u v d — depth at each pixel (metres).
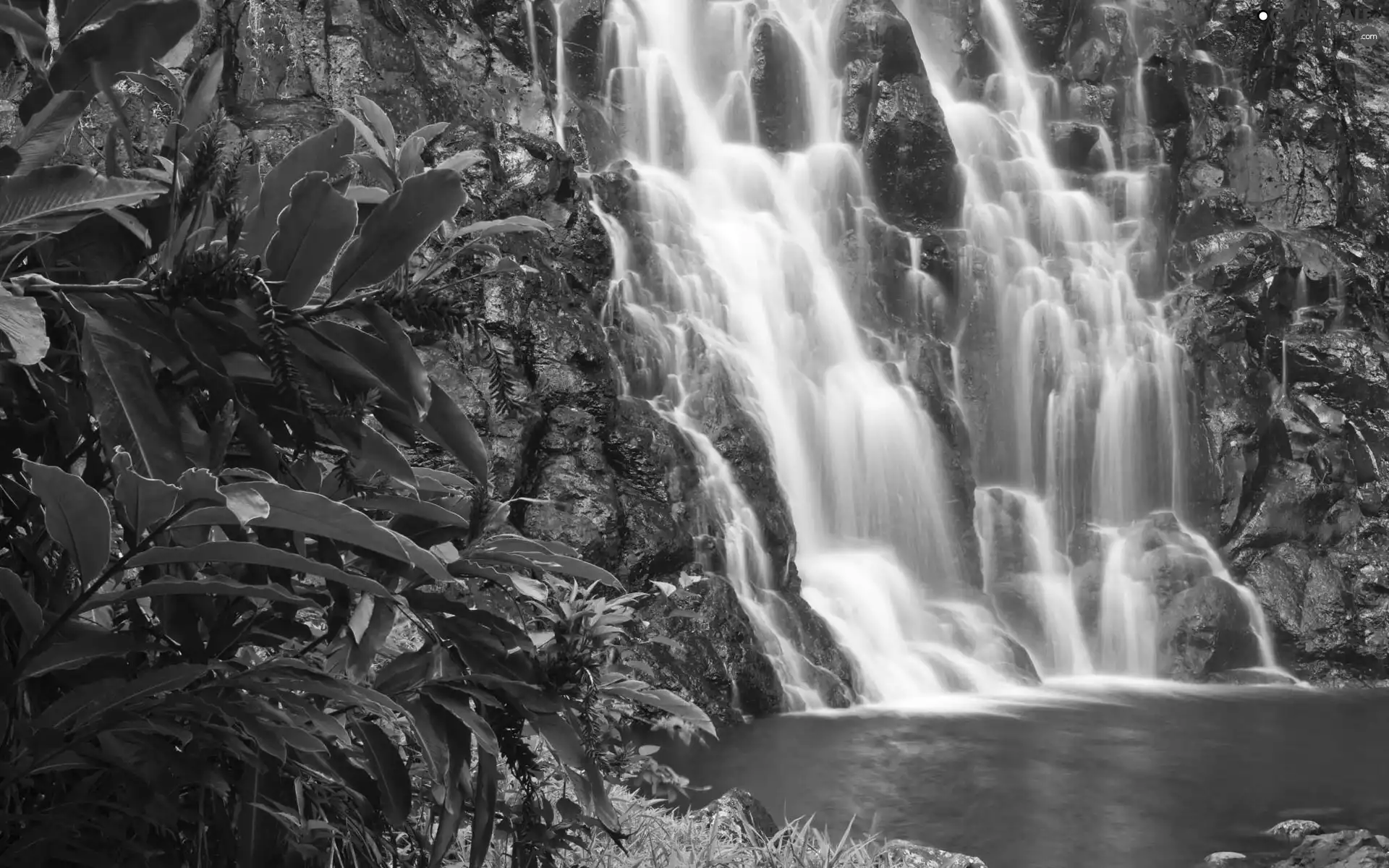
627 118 20.55
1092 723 13.52
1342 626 18.22
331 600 2.36
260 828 2.30
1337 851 8.30
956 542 18.03
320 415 2.04
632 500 13.46
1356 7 24.23
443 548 2.41
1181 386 19.80
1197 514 19.41
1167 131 23.14
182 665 1.99
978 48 23.36
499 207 14.48
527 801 2.80
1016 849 8.75
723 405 15.75
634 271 16.77
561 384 13.27
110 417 1.85
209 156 1.99
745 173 20.33
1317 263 21.27
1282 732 13.28
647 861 4.34
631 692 2.62
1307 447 19.88
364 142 2.50
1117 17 23.89
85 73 1.90
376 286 2.07
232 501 1.72
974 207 20.86
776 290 18.41
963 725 13.14
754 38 21.33
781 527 15.24
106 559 1.82
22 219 1.73
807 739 12.11
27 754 1.97
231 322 1.92
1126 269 21.23
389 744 2.40
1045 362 19.98
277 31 14.51
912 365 18.92
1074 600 18.56
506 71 17.33
